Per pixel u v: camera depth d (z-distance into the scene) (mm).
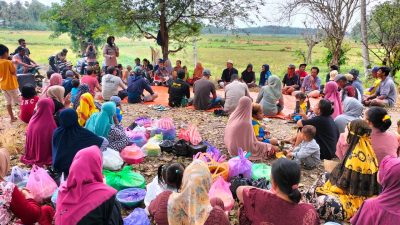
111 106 6320
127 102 11508
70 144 5363
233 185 5129
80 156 3602
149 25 16578
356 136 4469
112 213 3676
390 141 4969
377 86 11586
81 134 5445
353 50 36719
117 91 11250
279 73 27172
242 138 6602
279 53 52000
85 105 7125
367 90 12469
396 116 10133
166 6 15320
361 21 16719
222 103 10711
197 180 3061
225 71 14195
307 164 6340
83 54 26578
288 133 8578
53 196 4715
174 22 15977
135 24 16203
